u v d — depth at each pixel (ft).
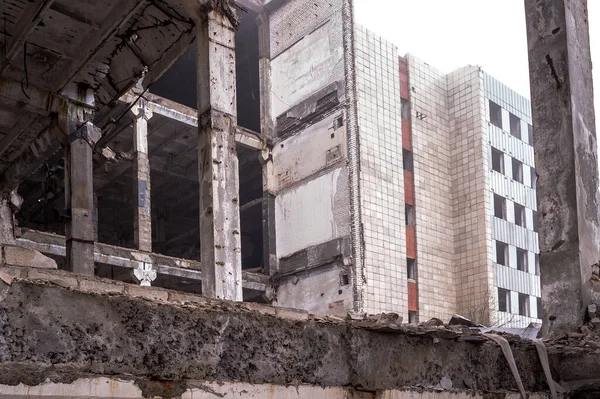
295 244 69.36
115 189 76.89
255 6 75.15
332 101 67.87
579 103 17.78
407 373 12.55
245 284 68.03
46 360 7.91
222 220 23.30
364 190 65.82
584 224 17.08
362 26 69.51
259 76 75.82
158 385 8.95
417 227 72.84
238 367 9.93
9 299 7.70
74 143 31.81
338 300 64.44
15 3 26.86
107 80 32.58
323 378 11.08
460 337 13.53
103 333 8.48
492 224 77.71
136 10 26.96
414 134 75.51
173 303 9.50
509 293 79.10
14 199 38.60
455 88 81.41
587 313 16.47
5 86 30.63
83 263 30.68
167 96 82.12
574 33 18.08
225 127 24.31
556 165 17.40
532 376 15.25
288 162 71.77
